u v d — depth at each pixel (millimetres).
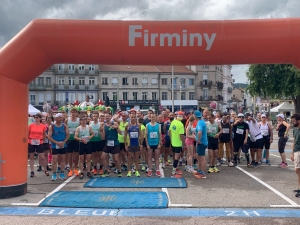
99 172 9156
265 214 5590
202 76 58906
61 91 55562
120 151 9688
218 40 6504
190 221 5258
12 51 6418
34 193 6953
